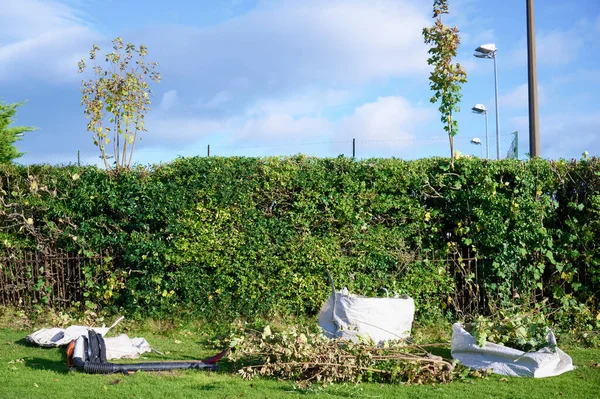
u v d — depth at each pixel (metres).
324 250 10.77
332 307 9.25
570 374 7.80
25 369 7.80
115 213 11.38
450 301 10.88
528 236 10.73
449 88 11.21
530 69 12.55
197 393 6.71
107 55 12.43
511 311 10.35
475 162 11.00
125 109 12.32
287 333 8.02
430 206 11.14
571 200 10.94
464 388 7.12
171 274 10.91
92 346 7.90
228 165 11.03
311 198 10.95
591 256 10.74
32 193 11.64
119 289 11.34
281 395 6.71
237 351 7.74
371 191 10.88
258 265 10.83
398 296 9.96
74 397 6.52
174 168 11.13
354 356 7.51
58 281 11.66
